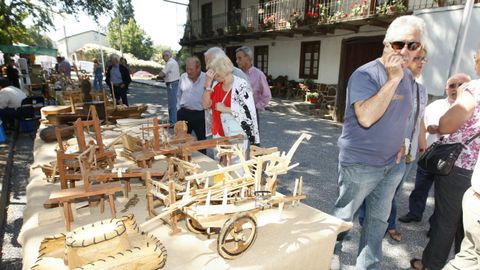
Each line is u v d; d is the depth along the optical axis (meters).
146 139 2.38
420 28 1.44
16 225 3.13
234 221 1.20
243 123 2.42
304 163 4.98
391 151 1.74
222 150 1.87
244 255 1.27
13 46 14.73
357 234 2.90
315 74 10.35
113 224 1.17
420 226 2.99
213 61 2.36
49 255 1.17
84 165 1.70
